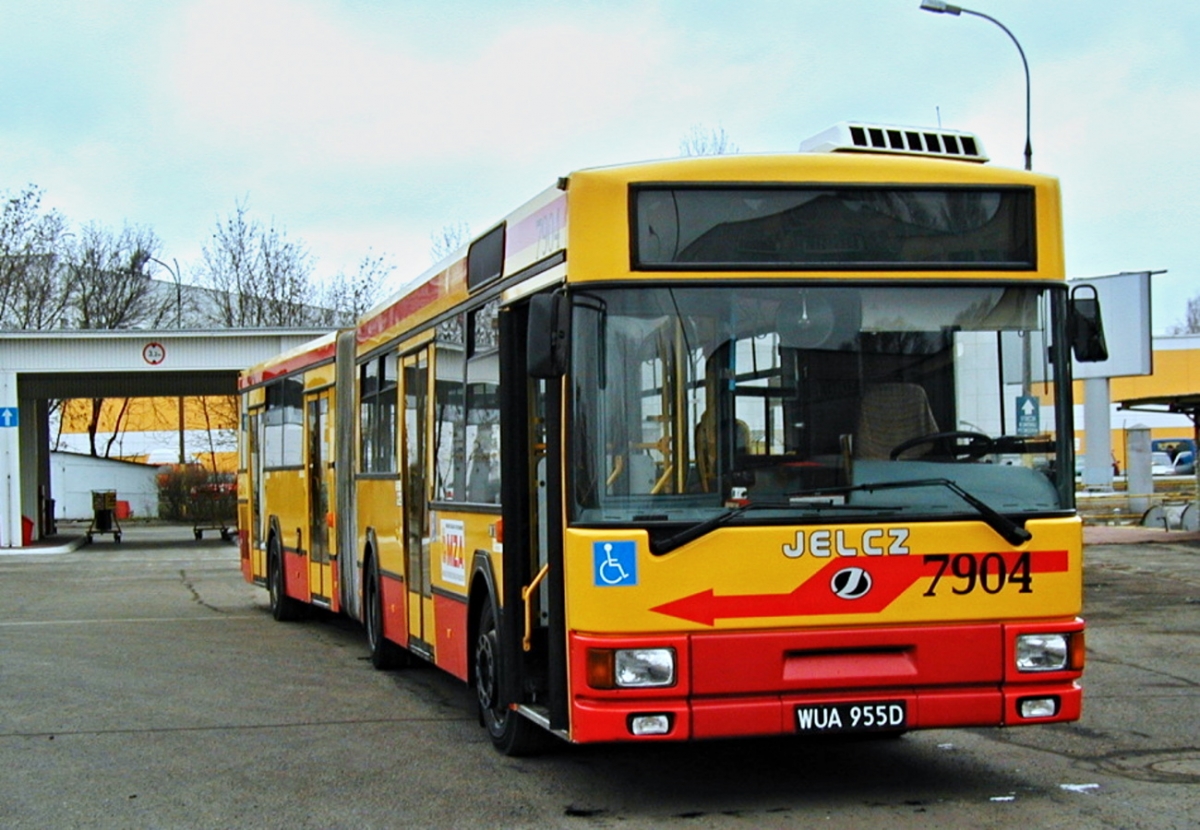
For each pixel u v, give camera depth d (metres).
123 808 7.86
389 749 9.48
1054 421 7.49
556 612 7.49
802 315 7.34
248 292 63.78
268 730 10.25
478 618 9.59
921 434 7.34
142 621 18.53
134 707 11.30
